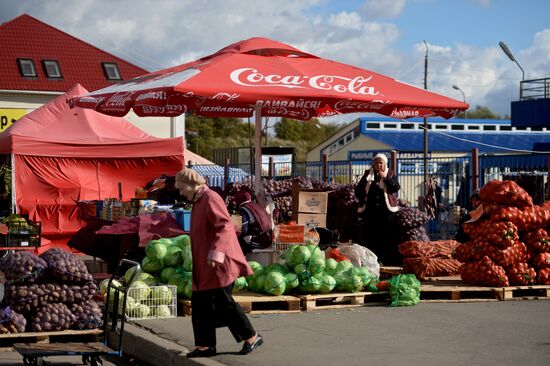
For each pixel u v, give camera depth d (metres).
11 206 18.92
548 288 11.73
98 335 9.33
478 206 12.78
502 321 9.62
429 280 12.39
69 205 19.45
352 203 15.26
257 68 11.36
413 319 9.78
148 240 12.09
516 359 7.42
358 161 22.59
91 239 14.29
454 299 11.37
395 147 47.19
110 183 20.08
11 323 8.88
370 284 11.21
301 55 12.62
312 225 12.79
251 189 14.90
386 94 11.64
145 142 20.39
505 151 45.81
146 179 20.48
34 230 14.70
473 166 17.48
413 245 12.75
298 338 8.53
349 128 54.31
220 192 15.60
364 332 8.89
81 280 9.27
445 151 45.72
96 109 12.61
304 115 14.81
